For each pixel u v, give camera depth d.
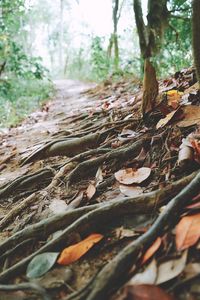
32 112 7.32
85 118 3.79
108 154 2.28
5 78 8.32
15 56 7.73
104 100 5.21
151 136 2.35
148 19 3.94
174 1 4.80
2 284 1.48
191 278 1.21
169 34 5.16
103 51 11.02
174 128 2.24
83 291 1.28
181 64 5.52
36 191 2.33
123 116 3.11
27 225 1.94
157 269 1.28
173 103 2.48
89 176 2.26
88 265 1.48
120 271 1.29
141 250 1.35
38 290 1.35
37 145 3.32
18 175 2.71
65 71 21.16
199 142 1.89
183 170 1.84
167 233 1.41
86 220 1.61
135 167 2.15
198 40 1.91
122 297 1.20
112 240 1.56
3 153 3.56
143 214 1.62
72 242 1.60
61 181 2.27
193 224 1.38
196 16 1.86
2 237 1.91
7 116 6.95
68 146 2.75
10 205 2.27
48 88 10.64
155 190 1.77
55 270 1.50
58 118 4.97
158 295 1.15
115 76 7.93
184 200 1.49
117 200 1.66
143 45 3.80
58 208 1.98
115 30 6.54
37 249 1.67
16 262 1.63
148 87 2.60
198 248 1.30
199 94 2.52
